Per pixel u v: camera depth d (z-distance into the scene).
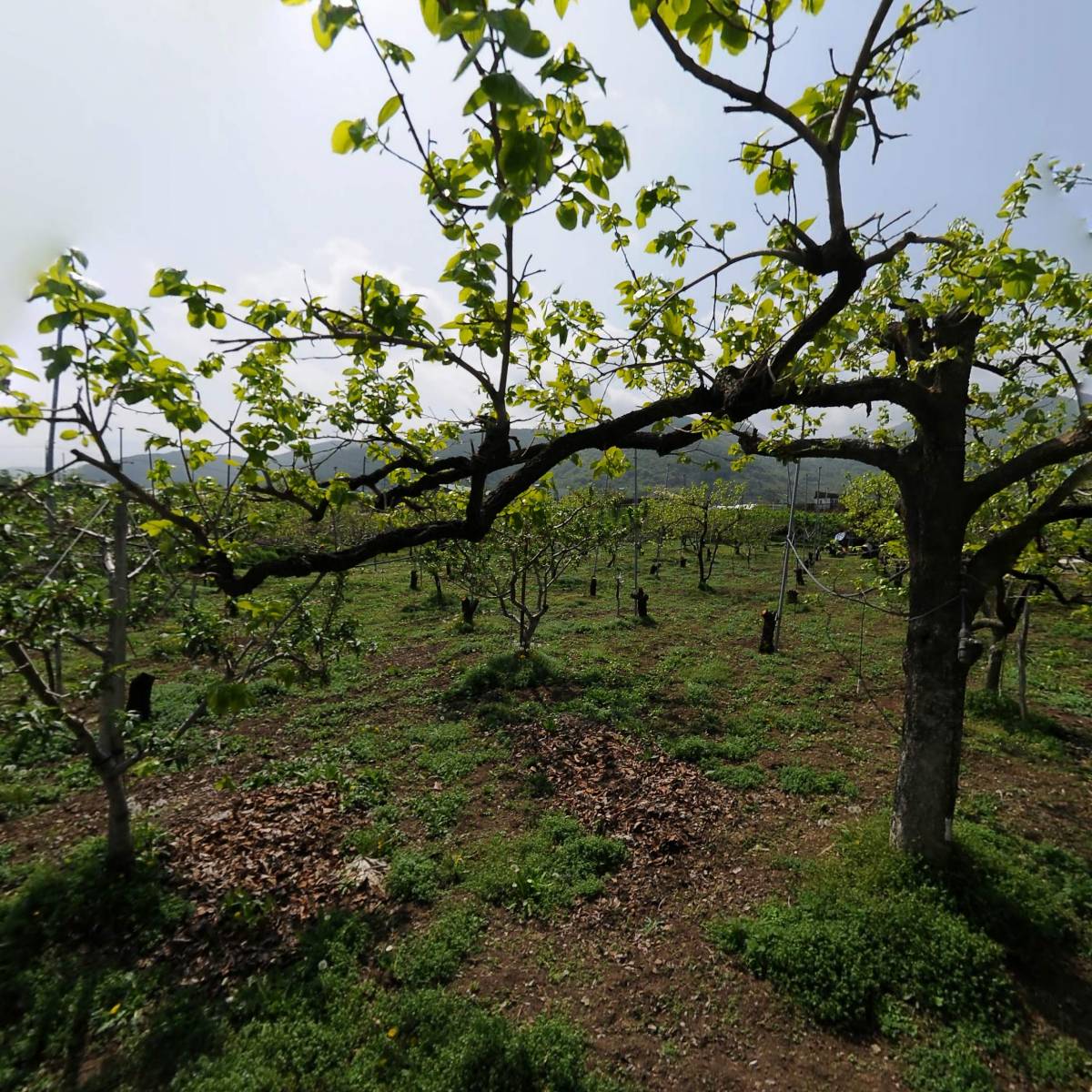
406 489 3.18
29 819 6.08
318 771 6.93
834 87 2.54
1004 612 4.88
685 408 2.97
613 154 1.67
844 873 4.98
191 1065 3.59
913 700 4.88
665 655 11.87
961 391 4.57
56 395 2.96
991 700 8.57
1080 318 4.21
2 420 2.83
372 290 2.26
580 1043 3.77
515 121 1.33
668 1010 4.04
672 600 18.12
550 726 8.26
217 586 2.85
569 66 1.49
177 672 10.45
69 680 9.33
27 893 4.82
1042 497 5.80
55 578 4.48
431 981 4.20
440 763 7.27
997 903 4.50
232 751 7.71
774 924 4.55
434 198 1.84
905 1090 3.48
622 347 3.28
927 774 4.80
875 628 13.95
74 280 2.20
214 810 6.22
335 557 2.74
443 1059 3.59
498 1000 4.10
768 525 26.05
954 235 3.53
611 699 9.23
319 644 5.46
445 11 1.22
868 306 3.36
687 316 3.15
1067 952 4.33
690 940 4.60
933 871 4.73
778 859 5.41
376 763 7.38
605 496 10.69
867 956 4.18
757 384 2.71
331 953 4.38
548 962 4.41
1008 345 4.41
